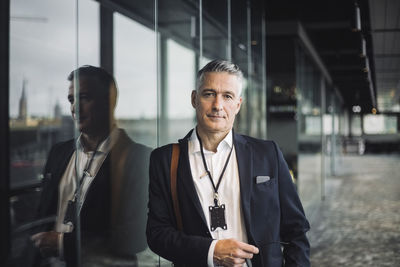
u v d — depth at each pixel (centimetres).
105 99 164
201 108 149
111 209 176
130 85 185
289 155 694
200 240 138
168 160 153
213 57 304
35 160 114
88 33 152
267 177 150
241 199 146
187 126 247
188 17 254
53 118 123
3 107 104
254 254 145
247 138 162
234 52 360
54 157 123
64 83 130
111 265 176
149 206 155
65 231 134
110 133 170
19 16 110
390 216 714
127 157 187
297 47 733
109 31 167
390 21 623
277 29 721
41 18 119
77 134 140
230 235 147
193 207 146
